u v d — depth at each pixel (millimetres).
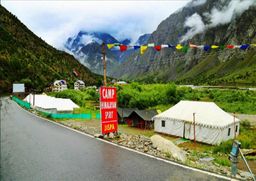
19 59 154125
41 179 6848
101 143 10984
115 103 12508
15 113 29328
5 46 166625
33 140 12055
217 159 10531
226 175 6812
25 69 141375
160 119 31703
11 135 13500
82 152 9547
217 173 6977
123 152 9375
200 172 7059
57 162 8375
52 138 12555
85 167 7758
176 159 8633
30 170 7590
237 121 27688
